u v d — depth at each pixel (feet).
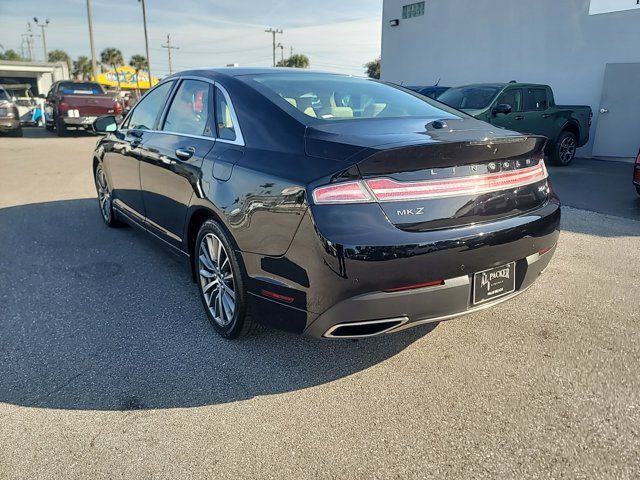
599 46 39.99
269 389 8.92
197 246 10.98
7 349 10.15
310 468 7.08
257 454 7.35
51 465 7.12
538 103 34.12
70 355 9.96
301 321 8.38
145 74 182.09
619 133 38.68
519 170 9.10
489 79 48.42
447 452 7.36
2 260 15.25
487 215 8.47
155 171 12.84
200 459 7.25
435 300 8.02
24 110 74.90
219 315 10.56
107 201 18.48
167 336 10.72
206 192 10.11
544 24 43.21
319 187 7.72
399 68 58.70
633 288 13.15
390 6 58.44
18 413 8.23
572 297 12.59
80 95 55.31
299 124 8.97
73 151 41.42
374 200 7.59
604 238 17.74
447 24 51.85
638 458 7.22
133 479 6.88
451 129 9.12
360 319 7.79
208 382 9.11
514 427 7.88
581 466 7.07
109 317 11.56
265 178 8.61
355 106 10.55
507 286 8.96
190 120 12.07
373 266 7.51
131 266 14.79
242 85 10.64
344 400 8.60
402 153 7.54
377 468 7.07
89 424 7.99
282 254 8.30
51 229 18.62
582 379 9.12
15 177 29.45
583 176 31.48
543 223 9.26
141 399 8.63
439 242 7.79
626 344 10.32
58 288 13.17
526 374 9.29
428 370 9.46
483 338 10.59
